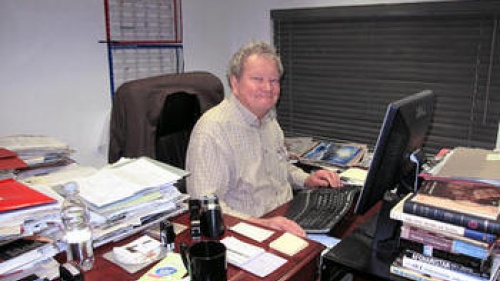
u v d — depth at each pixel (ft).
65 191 3.78
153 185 3.96
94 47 7.40
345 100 8.49
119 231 3.71
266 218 4.75
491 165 3.87
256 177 5.53
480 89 6.88
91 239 3.44
